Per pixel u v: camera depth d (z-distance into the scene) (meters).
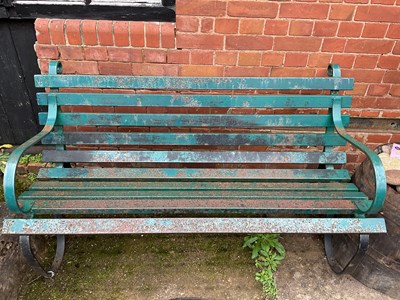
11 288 2.11
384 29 2.39
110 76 2.18
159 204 2.00
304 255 2.49
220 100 2.27
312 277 2.35
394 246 2.10
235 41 2.40
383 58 2.49
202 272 2.34
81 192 2.07
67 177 2.21
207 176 2.26
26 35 2.56
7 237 2.11
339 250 2.39
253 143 2.38
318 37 2.41
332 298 2.23
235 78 2.23
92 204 1.98
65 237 2.48
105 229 1.83
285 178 2.27
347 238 2.33
